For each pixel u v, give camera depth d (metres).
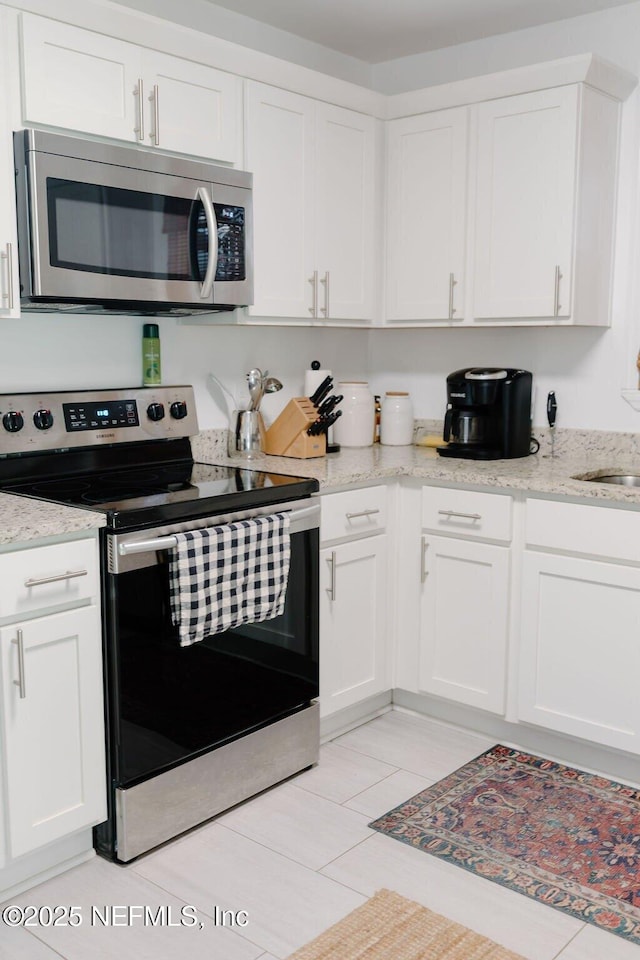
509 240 2.93
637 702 2.48
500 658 2.76
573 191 2.77
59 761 2.02
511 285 2.95
